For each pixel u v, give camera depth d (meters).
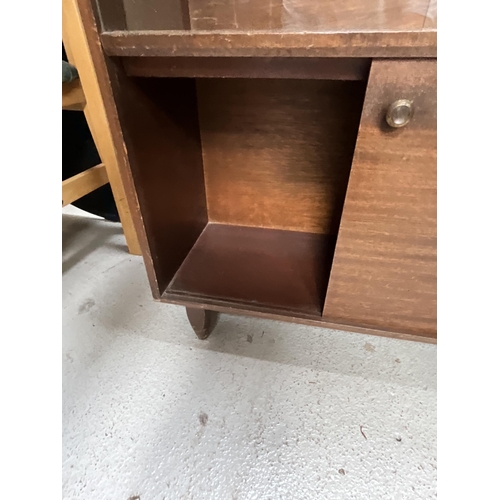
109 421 0.62
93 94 0.81
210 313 0.78
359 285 0.55
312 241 0.79
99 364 0.72
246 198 0.81
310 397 0.65
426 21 0.44
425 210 0.47
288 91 0.68
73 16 0.71
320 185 0.76
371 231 0.50
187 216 0.74
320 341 0.75
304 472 0.55
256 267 0.72
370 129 0.43
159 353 0.74
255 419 0.62
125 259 1.03
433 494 0.52
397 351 0.73
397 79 0.40
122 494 0.53
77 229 1.17
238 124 0.73
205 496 0.53
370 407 0.63
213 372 0.69
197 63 0.46
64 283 0.93
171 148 0.65
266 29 0.44
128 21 0.49
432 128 0.42
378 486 0.53
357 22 0.45
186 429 0.61
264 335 0.77
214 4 0.61
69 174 1.11
